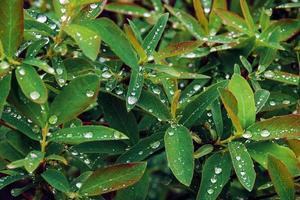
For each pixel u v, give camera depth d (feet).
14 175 2.16
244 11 2.43
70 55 2.41
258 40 2.45
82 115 2.54
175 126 2.16
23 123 2.16
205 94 2.21
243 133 2.16
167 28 2.86
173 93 2.27
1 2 2.01
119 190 2.21
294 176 2.17
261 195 2.49
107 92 2.26
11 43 2.05
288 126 2.14
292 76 2.39
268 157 2.11
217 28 2.55
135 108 2.33
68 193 2.08
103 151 2.25
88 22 2.11
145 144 2.22
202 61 2.58
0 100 2.03
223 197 2.40
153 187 3.57
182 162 2.09
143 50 2.17
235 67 2.26
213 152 2.25
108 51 2.43
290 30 2.50
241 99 2.16
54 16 2.46
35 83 2.03
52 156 2.09
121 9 2.80
